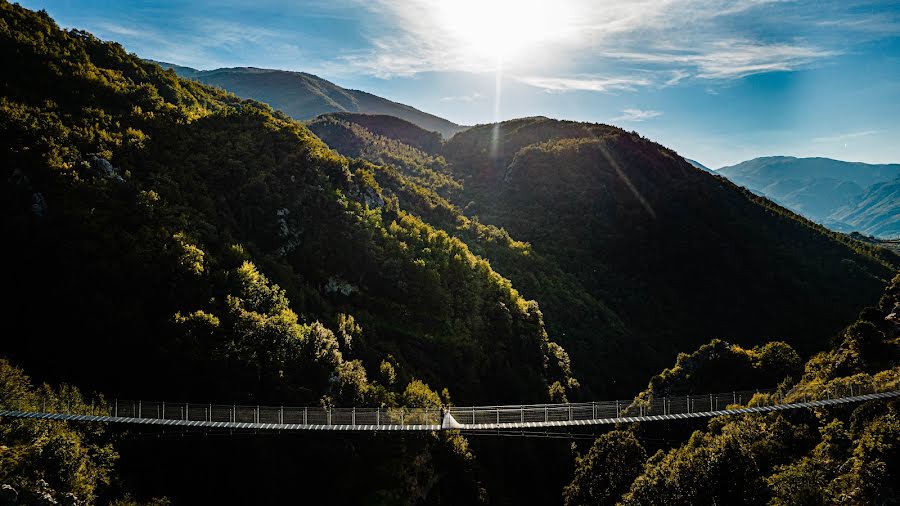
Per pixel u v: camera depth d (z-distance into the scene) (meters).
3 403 44.91
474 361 88.06
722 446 47.88
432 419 54.72
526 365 93.38
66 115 81.12
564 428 72.12
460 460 62.19
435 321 91.94
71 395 48.09
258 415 52.03
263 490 52.06
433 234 111.62
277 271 78.38
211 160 91.31
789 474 42.66
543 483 68.62
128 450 49.03
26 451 40.84
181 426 51.75
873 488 38.62
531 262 142.62
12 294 57.25
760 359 73.94
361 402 62.34
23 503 37.44
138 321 57.88
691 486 47.12
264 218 86.44
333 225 93.56
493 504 62.53
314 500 53.62
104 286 59.81
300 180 95.75
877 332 58.34
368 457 57.16
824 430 48.66
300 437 55.56
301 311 73.94
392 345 79.75
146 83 109.31
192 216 75.88
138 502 44.28
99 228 64.19
